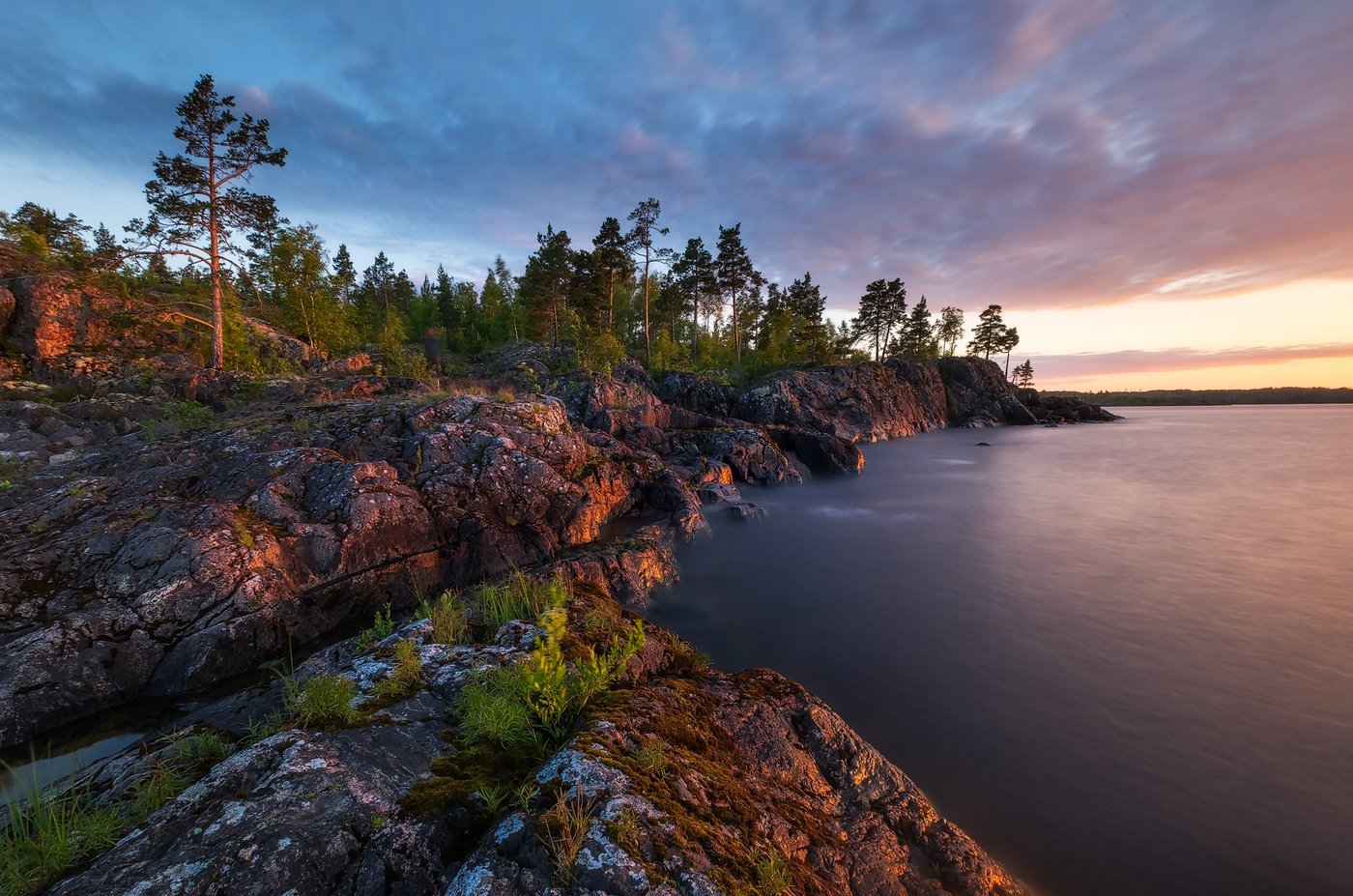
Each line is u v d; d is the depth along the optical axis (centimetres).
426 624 827
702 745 610
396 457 1770
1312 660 1286
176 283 4416
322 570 1318
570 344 6644
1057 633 1438
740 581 1806
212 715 684
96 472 1559
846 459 4188
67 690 928
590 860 367
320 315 4931
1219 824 792
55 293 2888
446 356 6431
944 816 805
